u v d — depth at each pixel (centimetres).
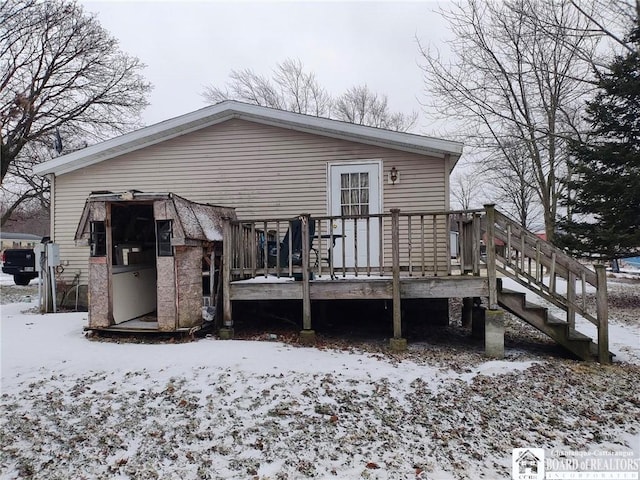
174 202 529
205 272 590
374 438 297
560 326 514
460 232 549
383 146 748
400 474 255
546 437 307
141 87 2134
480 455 279
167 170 818
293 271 571
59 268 855
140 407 336
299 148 776
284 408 336
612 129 1021
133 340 537
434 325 741
